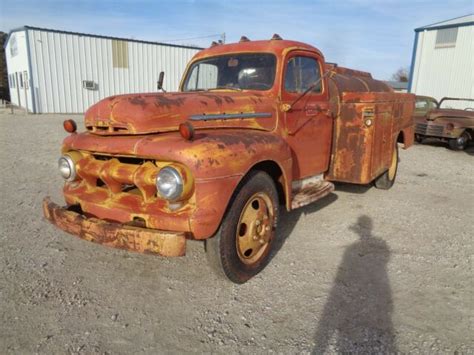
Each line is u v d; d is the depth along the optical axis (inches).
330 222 197.0
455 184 286.8
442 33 852.6
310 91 181.0
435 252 161.9
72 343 103.7
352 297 126.9
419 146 511.8
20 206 211.0
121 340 105.4
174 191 111.4
